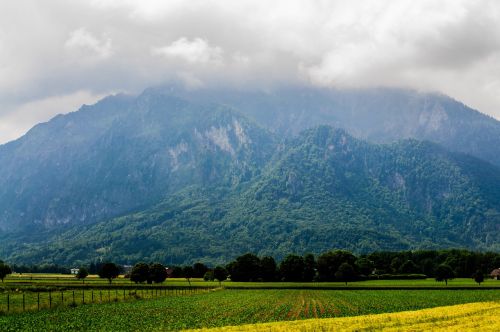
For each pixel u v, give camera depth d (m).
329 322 70.25
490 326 59.69
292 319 81.44
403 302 114.44
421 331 58.34
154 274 197.25
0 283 175.75
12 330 69.75
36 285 164.00
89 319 81.00
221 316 86.38
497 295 134.88
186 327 72.81
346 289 173.62
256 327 66.56
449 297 128.88
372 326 64.81
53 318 81.75
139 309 97.38
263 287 182.00
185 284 199.00
